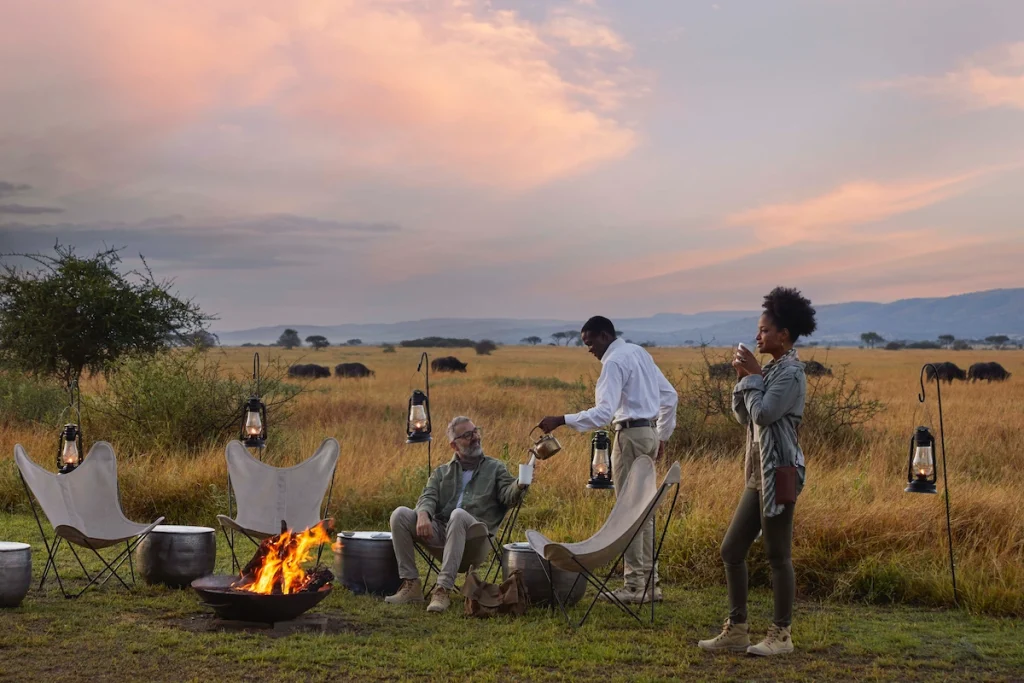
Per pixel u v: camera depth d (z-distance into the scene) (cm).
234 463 721
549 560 596
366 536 682
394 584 668
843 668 509
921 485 592
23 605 605
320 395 2386
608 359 654
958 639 568
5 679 463
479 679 479
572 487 998
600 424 641
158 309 1909
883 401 2217
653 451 661
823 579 689
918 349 13412
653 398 664
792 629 582
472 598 611
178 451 1190
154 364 1355
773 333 520
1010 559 696
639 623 597
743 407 521
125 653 509
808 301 520
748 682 484
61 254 1880
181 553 657
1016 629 590
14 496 1017
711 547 735
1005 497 812
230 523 675
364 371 4144
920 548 726
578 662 509
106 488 711
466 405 2056
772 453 511
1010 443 1394
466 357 7275
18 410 1577
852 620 613
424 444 1250
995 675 502
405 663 502
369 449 1221
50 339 1814
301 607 572
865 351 11525
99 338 1866
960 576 666
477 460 676
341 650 522
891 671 506
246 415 723
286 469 735
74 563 738
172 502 960
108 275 1905
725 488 899
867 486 883
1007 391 2928
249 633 552
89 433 1275
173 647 523
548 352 9212
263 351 8969
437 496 671
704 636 572
